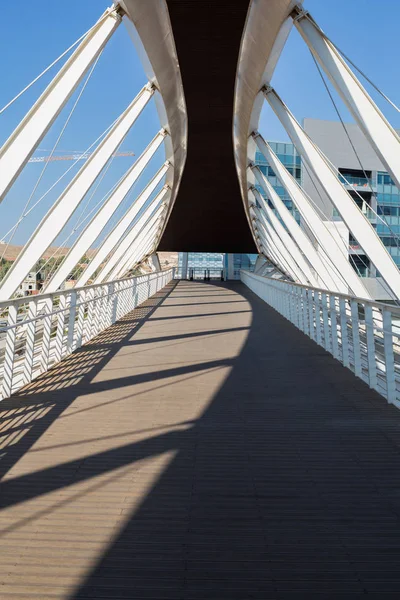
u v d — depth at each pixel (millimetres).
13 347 6438
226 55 13344
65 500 3625
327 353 9719
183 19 11719
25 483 3895
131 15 9914
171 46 12820
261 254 42312
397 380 6273
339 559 2928
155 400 6359
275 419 5602
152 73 12852
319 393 6746
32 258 10766
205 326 13656
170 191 24703
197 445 4770
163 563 2879
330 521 3361
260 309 18578
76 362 8703
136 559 2912
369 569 2834
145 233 27391
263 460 4414
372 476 4082
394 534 3199
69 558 2918
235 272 50594
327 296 10562
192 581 2719
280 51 11328
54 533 3182
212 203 30359
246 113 15906
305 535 3186
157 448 4684
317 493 3773
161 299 22938
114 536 3154
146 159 16625
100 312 12547
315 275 21000
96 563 2871
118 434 5059
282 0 8938
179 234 38188
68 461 4344
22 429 5184
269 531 3232
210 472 4145
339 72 8469
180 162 22359
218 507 3545
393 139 7922
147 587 2664
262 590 2648
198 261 51375
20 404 6102
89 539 3119
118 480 3971
